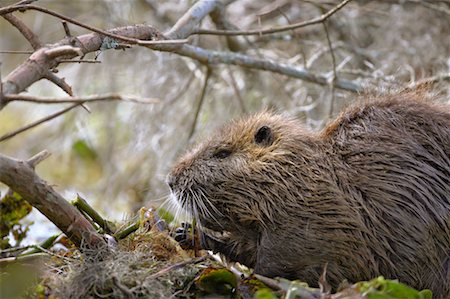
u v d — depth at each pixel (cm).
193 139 1491
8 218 959
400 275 832
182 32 994
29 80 678
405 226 826
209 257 891
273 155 881
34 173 712
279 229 854
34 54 693
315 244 838
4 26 2002
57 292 733
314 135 898
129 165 1616
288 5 1550
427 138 852
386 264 831
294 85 1471
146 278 747
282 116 962
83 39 794
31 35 749
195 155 926
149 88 1582
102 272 739
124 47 854
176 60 1548
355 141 866
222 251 916
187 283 776
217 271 763
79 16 1666
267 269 853
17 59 1942
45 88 1814
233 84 1414
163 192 1374
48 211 740
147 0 1593
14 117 1941
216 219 908
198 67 1482
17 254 890
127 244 842
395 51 1469
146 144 1574
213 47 1548
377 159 847
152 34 908
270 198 865
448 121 868
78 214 763
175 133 1555
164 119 1569
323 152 874
